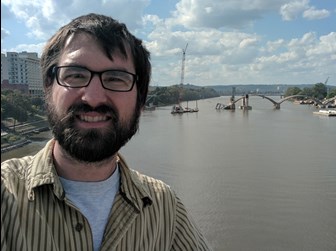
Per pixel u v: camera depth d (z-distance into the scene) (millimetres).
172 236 532
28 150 11117
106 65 453
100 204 462
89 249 441
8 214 405
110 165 474
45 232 416
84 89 441
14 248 397
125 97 465
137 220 484
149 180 551
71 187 454
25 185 428
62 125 439
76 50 452
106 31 461
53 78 459
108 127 450
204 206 6031
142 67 500
